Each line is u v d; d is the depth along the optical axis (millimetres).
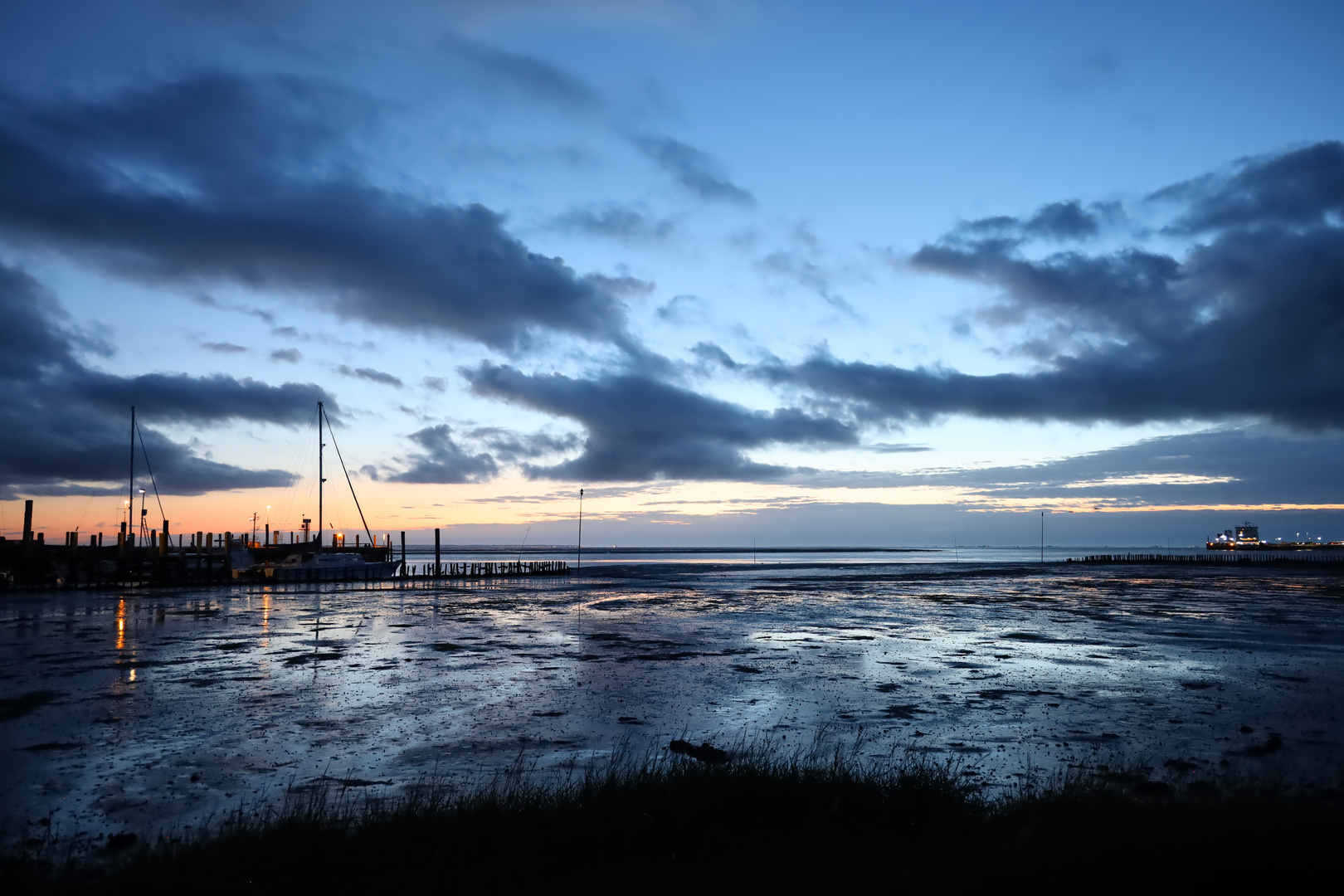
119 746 14250
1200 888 5555
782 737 14742
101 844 9438
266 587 62719
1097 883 5629
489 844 7266
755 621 37562
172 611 41594
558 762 12969
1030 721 16141
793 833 7672
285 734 15078
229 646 27844
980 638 30562
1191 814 7301
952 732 15180
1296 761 12953
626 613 41562
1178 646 28094
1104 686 20219
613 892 6199
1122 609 44500
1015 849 6453
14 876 7352
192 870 6980
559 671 22453
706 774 9008
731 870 6590
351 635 31453
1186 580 80688
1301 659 25062
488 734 14977
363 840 7527
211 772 12555
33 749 14031
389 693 19234
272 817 9773
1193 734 14969
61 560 61938
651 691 19422
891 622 36812
